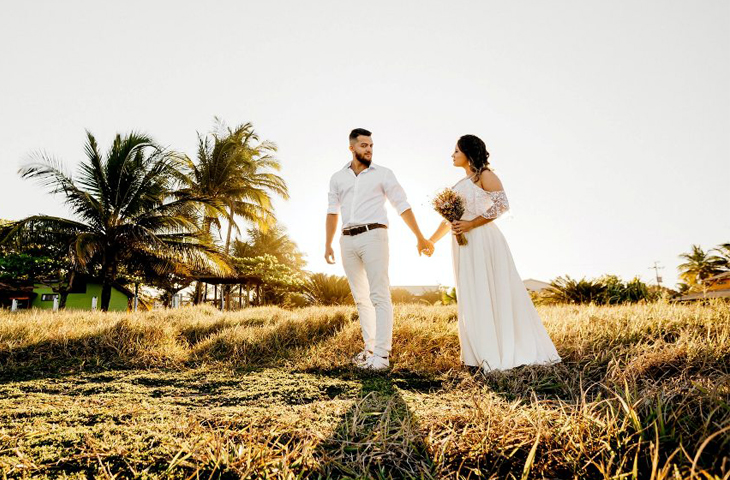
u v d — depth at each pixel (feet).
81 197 45.21
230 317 16.87
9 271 56.90
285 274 69.36
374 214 9.94
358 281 10.42
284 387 7.38
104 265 46.19
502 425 4.35
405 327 11.56
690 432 3.87
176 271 49.39
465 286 9.27
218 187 66.49
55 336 11.64
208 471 3.71
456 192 9.87
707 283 69.56
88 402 6.03
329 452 4.11
